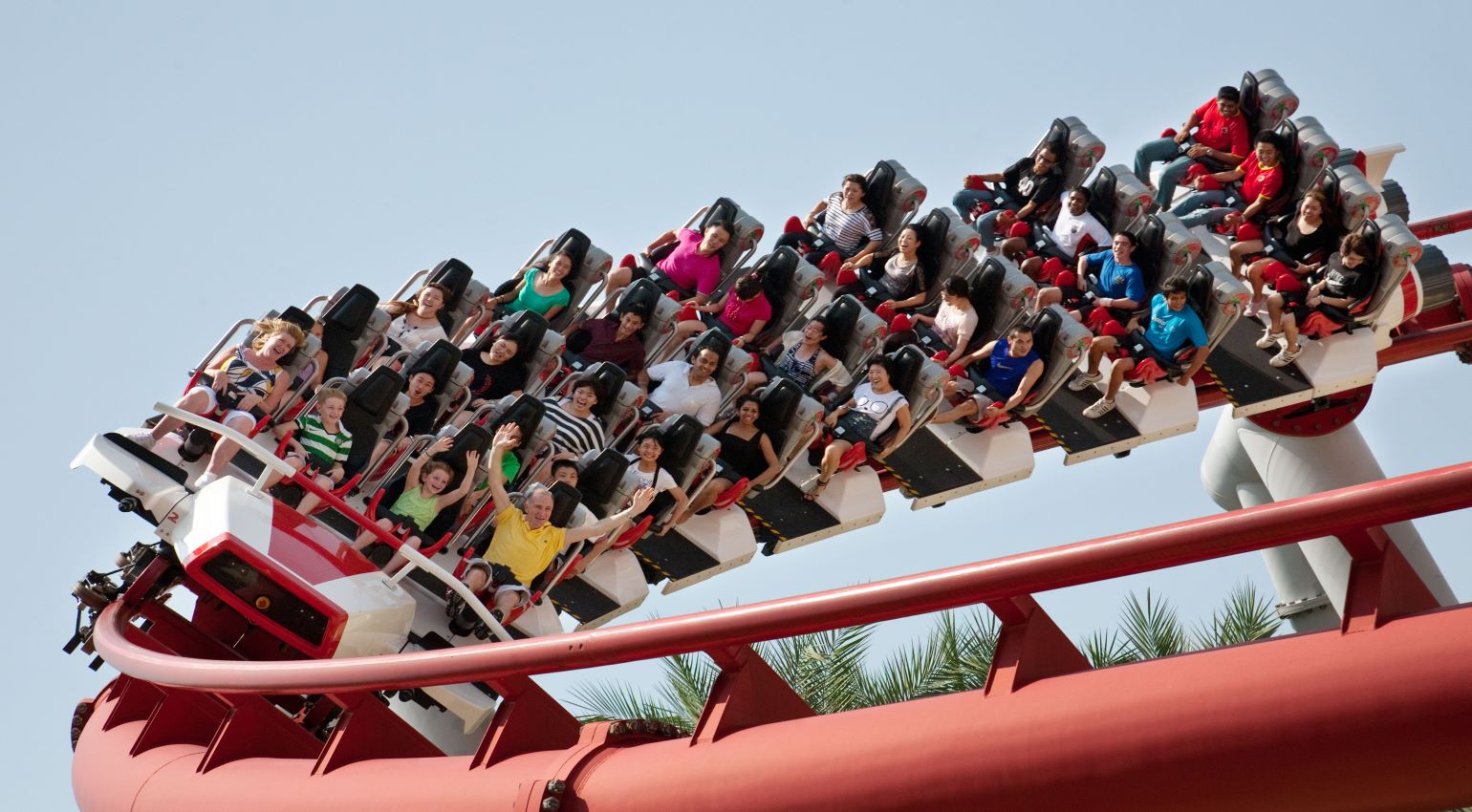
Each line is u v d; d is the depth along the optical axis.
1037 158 42.69
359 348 32.44
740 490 32.47
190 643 27.62
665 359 35.09
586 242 36.44
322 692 21.12
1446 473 13.84
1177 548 14.88
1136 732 15.69
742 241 38.25
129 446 26.72
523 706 20.42
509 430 29.16
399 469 29.33
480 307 35.50
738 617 17.25
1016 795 16.31
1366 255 34.69
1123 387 35.41
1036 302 35.34
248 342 29.73
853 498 33.72
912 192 39.53
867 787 17.08
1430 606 15.30
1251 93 43.75
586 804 18.67
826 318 34.88
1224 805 15.33
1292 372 35.47
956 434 34.41
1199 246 35.62
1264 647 15.61
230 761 23.83
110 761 26.03
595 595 31.75
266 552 24.72
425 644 27.45
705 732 18.61
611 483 30.66
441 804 19.67
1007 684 16.91
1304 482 40.91
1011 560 15.84
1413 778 14.36
